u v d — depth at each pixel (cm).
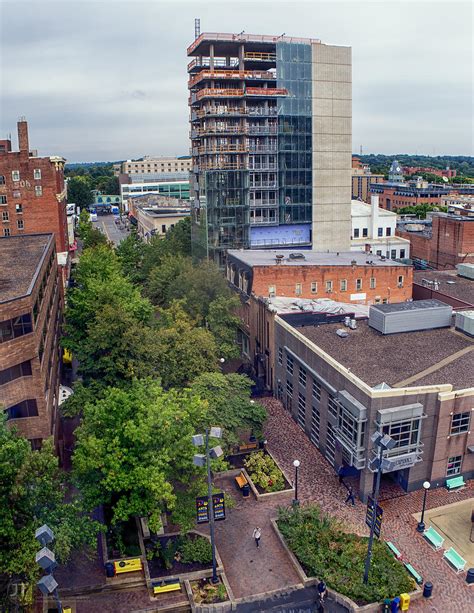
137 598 3303
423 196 19588
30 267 5162
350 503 4125
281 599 3300
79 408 4656
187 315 6191
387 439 3083
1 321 3762
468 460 4300
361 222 10756
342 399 4184
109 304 5659
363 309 6350
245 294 6944
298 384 5250
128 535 3756
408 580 3344
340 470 4347
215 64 9700
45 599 3195
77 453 3397
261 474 4353
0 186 9662
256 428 4575
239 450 4806
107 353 4975
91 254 8138
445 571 3469
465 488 4259
